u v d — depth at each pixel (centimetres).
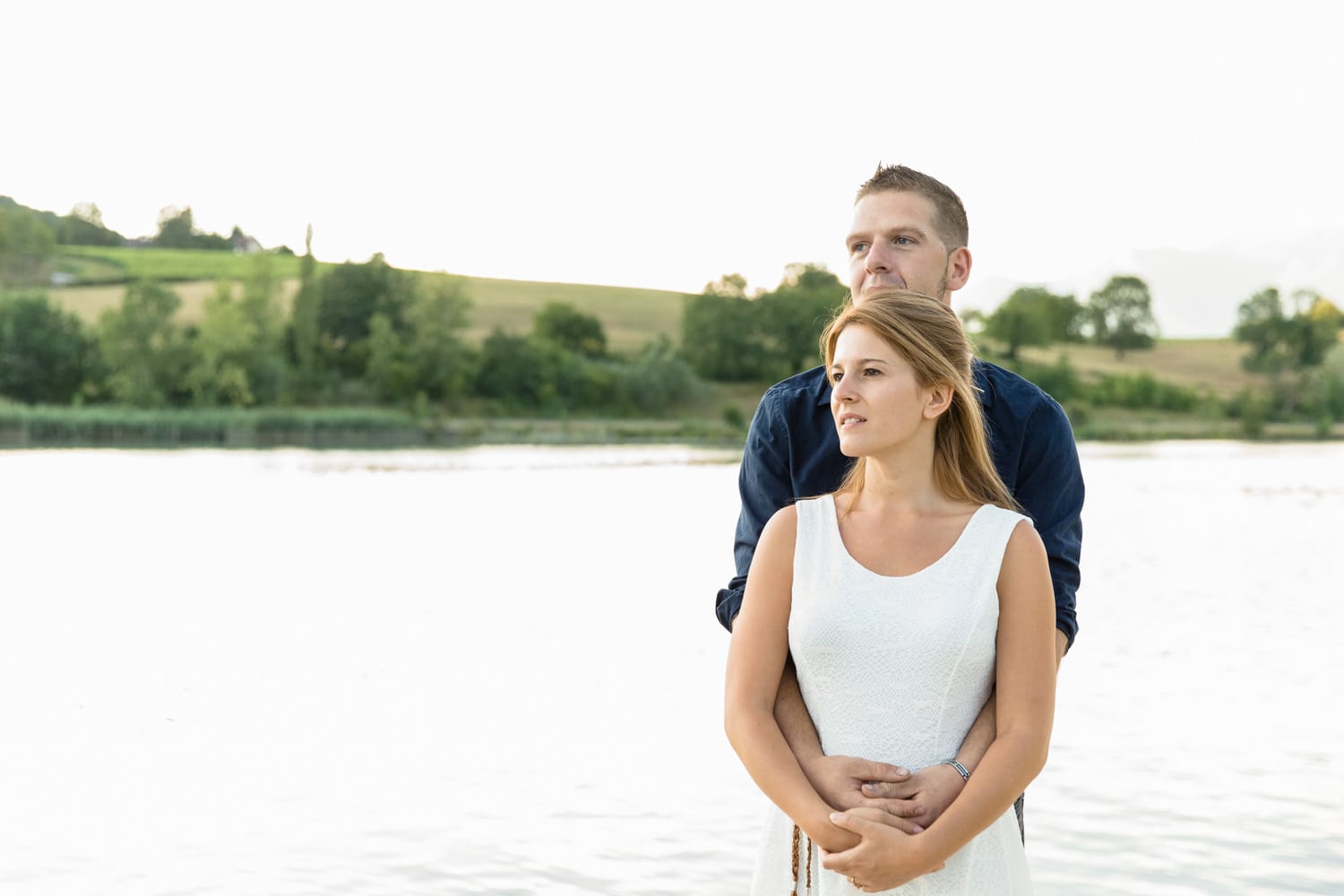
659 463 4684
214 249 12988
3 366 7825
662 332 11531
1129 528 2439
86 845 602
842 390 225
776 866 227
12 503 2775
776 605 229
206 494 3083
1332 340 12269
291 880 560
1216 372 12306
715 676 1013
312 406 8306
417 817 647
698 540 2161
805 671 223
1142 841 621
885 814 206
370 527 2359
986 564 220
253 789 694
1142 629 1282
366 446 5994
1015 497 269
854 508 233
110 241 12938
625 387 9438
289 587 1562
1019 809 246
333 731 827
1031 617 218
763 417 284
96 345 8112
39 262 10275
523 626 1270
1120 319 13612
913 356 221
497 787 700
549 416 8994
